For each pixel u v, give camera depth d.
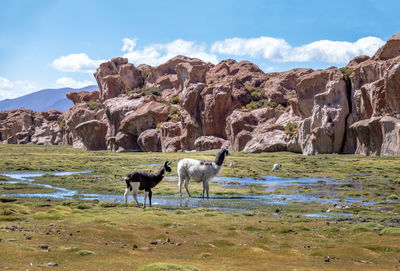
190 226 14.20
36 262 8.16
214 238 12.20
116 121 106.88
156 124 99.50
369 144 59.62
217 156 24.86
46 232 11.77
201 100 91.12
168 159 62.88
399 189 28.53
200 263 8.77
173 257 9.51
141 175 19.84
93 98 161.50
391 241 11.60
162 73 146.75
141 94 122.00
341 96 66.69
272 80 121.44
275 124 78.50
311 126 68.00
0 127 179.12
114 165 52.31
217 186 31.11
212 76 142.50
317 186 30.97
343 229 13.72
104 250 9.80
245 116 83.81
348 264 8.93
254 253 9.96
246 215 17.16
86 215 15.92
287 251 10.30
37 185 29.44
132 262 8.48
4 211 15.64
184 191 27.47
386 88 58.56
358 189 28.77
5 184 29.64
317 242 11.83
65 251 9.34
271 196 25.23
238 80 109.88
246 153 72.81
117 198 24.19
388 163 47.88
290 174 40.31
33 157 69.94
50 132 156.38
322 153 66.31
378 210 19.23
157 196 25.36
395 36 72.56
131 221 14.73
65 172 44.88
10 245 9.52
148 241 11.53
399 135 53.88
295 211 19.17
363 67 66.25
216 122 89.44
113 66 160.38
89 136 109.38
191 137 90.50
